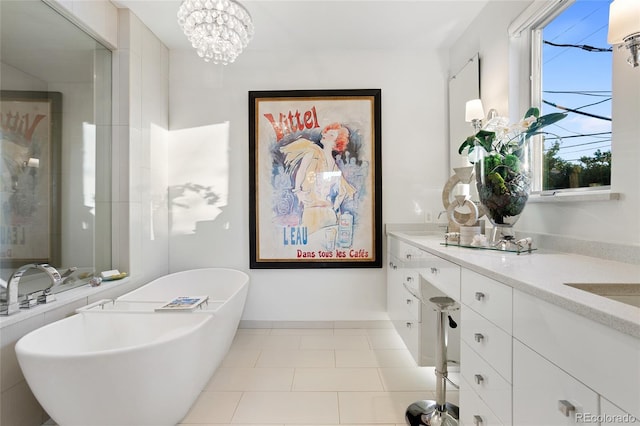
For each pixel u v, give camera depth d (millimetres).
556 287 839
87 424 1317
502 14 2070
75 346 1667
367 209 2895
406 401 1838
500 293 1049
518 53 1968
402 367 2227
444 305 1509
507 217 1588
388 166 2922
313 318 2932
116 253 2344
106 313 1790
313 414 1723
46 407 1312
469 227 1756
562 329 770
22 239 1745
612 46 1307
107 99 2322
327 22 2482
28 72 1782
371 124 2881
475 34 2436
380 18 2434
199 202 2934
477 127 2078
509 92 1981
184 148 2926
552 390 803
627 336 600
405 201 2920
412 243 2092
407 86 2916
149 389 1355
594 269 1098
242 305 2455
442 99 2914
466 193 2105
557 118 1396
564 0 1581
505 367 1021
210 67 2928
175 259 2934
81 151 2115
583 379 704
